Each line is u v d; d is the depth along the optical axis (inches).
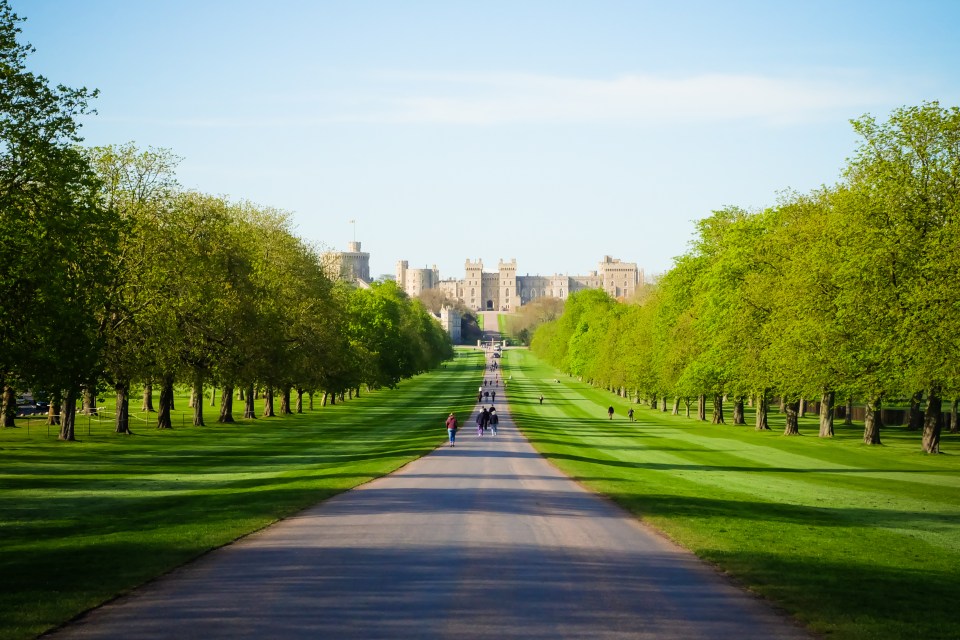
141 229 2283.5
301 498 1104.2
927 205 2030.0
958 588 656.4
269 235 3292.3
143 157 2401.6
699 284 3393.2
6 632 496.1
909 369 1925.4
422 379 7844.5
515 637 487.5
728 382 2974.9
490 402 5098.4
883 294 2004.2
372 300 5172.2
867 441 2470.5
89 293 1550.2
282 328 3046.3
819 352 2174.0
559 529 871.1
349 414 4067.4
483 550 745.6
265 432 2915.8
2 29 1378.0
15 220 1344.7
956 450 2354.8
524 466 1667.1
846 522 1043.3
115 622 518.6
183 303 2375.7
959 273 1840.6
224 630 498.6
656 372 3897.6
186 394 5590.6
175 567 677.9
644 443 2583.7
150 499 1251.2
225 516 960.9
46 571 662.5
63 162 1412.4
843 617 544.1
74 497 1279.5
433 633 492.4
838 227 2159.2
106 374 1897.1
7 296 1336.1
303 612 537.6
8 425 2751.0
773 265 2790.4
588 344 6569.9
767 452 2263.8
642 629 510.0
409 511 986.7
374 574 646.5
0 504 1198.9
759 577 657.0
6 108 1387.8
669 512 1018.7
